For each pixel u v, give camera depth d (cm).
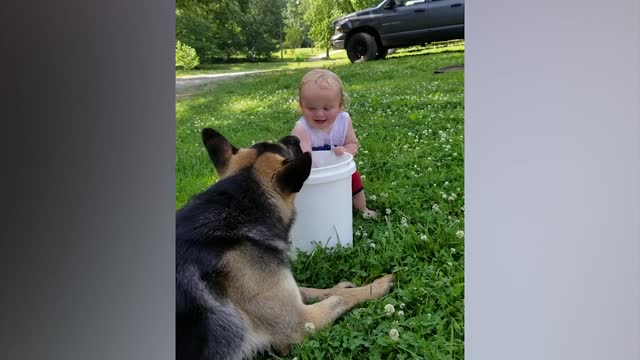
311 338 170
